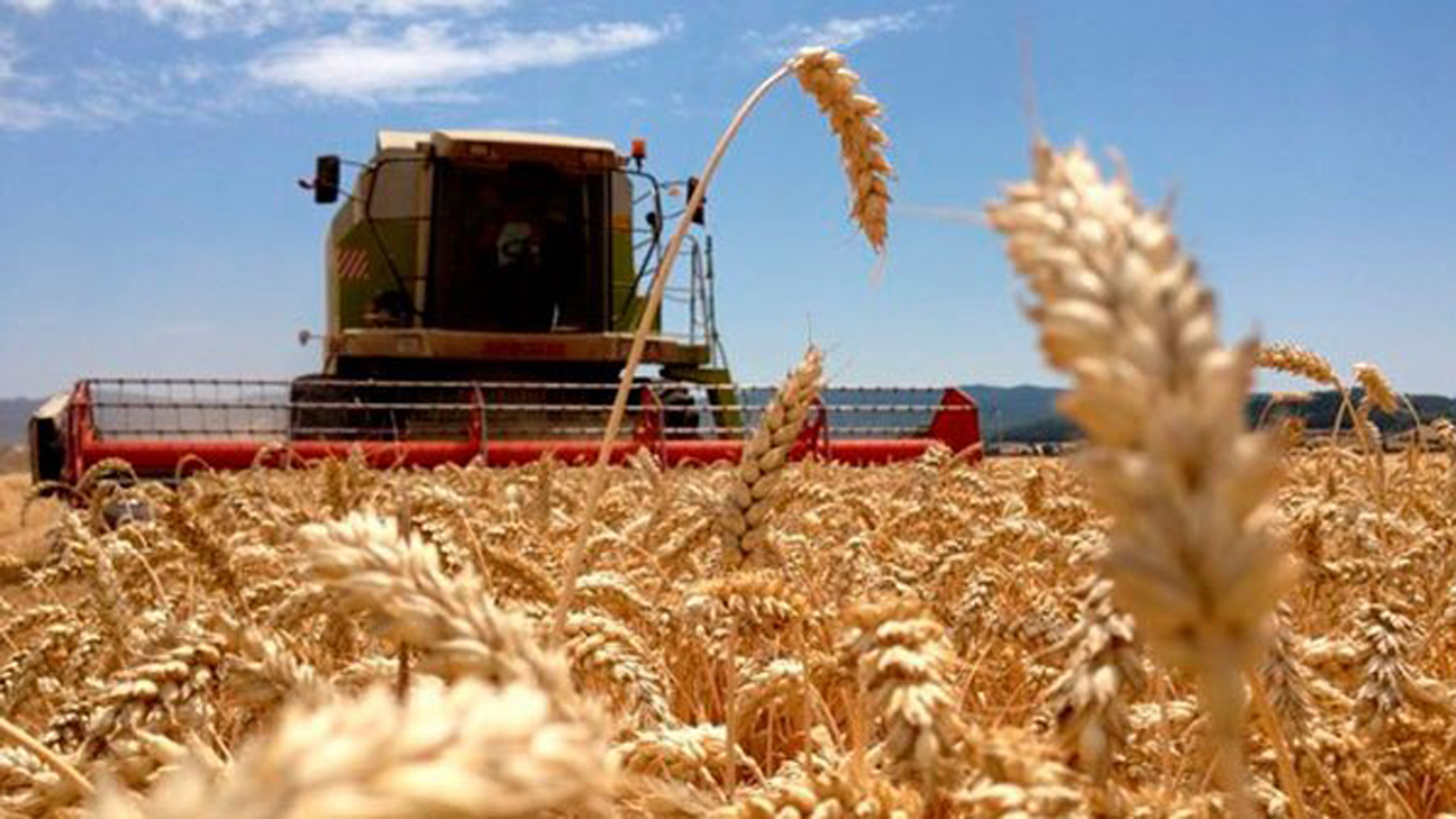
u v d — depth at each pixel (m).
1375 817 2.32
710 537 4.59
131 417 17.27
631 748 2.47
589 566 5.02
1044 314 0.61
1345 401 6.56
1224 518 0.60
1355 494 5.88
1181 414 0.59
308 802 0.52
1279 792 2.08
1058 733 1.67
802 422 3.38
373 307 22.25
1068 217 0.64
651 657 3.18
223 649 2.13
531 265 21.91
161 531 4.95
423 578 1.27
